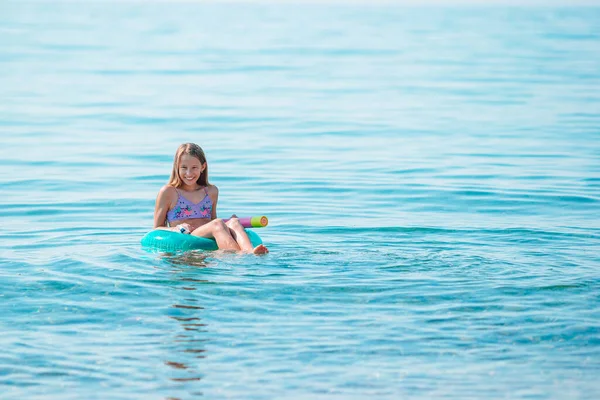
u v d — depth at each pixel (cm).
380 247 2620
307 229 2912
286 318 1931
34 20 16350
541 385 1603
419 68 8862
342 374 1650
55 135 5000
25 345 1795
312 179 3816
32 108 6069
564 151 4478
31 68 8606
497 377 1634
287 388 1595
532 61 9462
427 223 3003
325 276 2236
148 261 2398
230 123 5491
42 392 1588
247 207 3306
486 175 3888
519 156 4341
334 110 6075
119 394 1578
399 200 3419
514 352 1745
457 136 4984
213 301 2041
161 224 2792
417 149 4569
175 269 2306
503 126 5334
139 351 1762
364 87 7394
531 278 2228
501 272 2289
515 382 1614
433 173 3938
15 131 5119
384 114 5884
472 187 3644
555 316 1936
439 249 2597
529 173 3922
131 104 6334
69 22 15900
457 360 1709
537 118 5644
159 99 6619
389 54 10256
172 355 1741
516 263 2394
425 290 2120
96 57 9738
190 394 1574
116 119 5634
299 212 3206
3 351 1764
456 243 2688
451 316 1938
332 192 3562
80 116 5738
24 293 2116
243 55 10056
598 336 1822
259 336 1830
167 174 3953
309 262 2378
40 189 3612
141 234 2853
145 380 1633
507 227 2931
